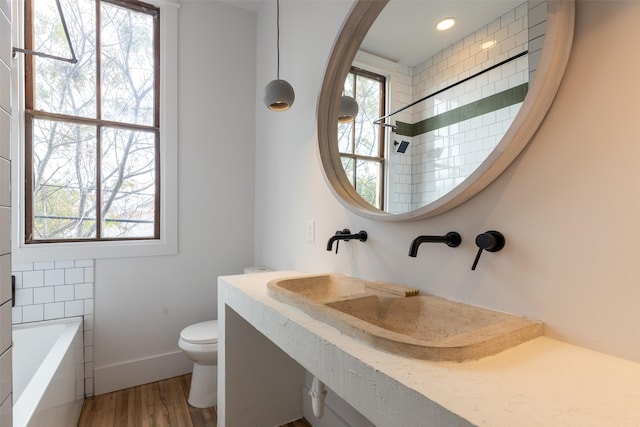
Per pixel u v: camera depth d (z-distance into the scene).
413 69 1.14
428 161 1.07
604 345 0.69
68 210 1.93
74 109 1.95
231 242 2.39
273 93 1.60
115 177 2.06
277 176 2.12
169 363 2.16
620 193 0.67
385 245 1.25
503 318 0.82
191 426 1.67
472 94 0.94
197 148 2.27
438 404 0.52
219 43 2.35
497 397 0.53
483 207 0.91
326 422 1.60
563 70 0.74
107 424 1.69
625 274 0.66
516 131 0.78
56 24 1.91
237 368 1.56
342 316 0.85
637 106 0.65
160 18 2.16
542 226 0.79
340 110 1.50
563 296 0.75
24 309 1.79
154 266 2.14
